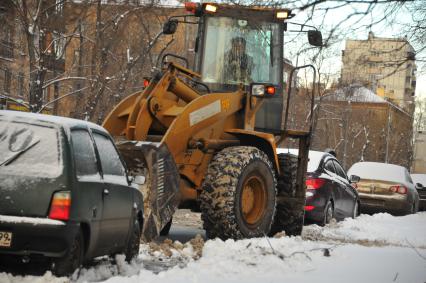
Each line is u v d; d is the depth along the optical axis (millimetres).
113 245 14547
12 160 12555
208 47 22891
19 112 13516
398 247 22500
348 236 26453
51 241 12172
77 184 12609
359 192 42250
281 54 22906
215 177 19906
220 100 21266
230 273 14945
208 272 14820
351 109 105125
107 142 15211
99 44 43250
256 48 22922
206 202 19875
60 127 12969
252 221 20797
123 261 14945
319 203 28500
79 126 13734
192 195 20375
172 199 18938
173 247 18672
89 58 52656
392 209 41812
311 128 23094
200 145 20250
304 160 23312
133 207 15508
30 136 12820
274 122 23125
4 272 12297
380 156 127625
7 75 51781
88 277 13391
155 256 17531
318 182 28672
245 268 15375
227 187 19781
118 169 15289
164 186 18766
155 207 18578
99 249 13820
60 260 12375
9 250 12125
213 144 20562
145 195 18672
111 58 50781
